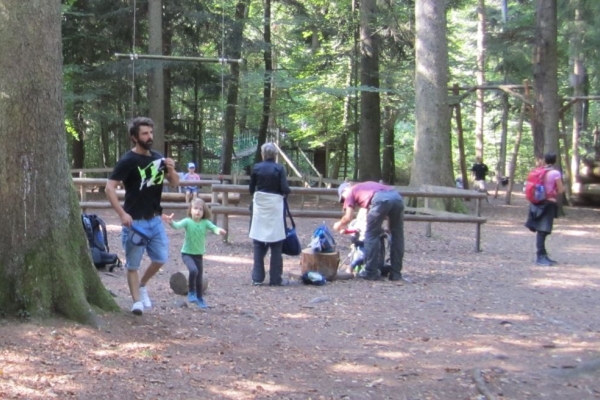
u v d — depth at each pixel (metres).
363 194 9.32
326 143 30.97
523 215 20.00
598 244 14.20
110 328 5.57
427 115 17.27
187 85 26.25
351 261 9.75
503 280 9.55
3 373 4.46
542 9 20.30
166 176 6.16
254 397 4.50
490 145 43.59
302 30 26.38
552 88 20.25
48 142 5.44
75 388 4.38
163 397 4.37
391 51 24.28
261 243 8.81
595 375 5.14
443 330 6.59
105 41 23.67
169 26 24.16
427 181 17.20
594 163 25.41
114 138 28.64
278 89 29.02
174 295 7.82
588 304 7.99
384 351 5.80
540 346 6.04
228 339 5.90
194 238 7.23
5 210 5.32
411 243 13.17
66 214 5.62
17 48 5.25
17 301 5.32
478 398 4.64
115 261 9.28
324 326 6.65
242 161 35.12
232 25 24.36
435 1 17.12
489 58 27.92
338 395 4.65
